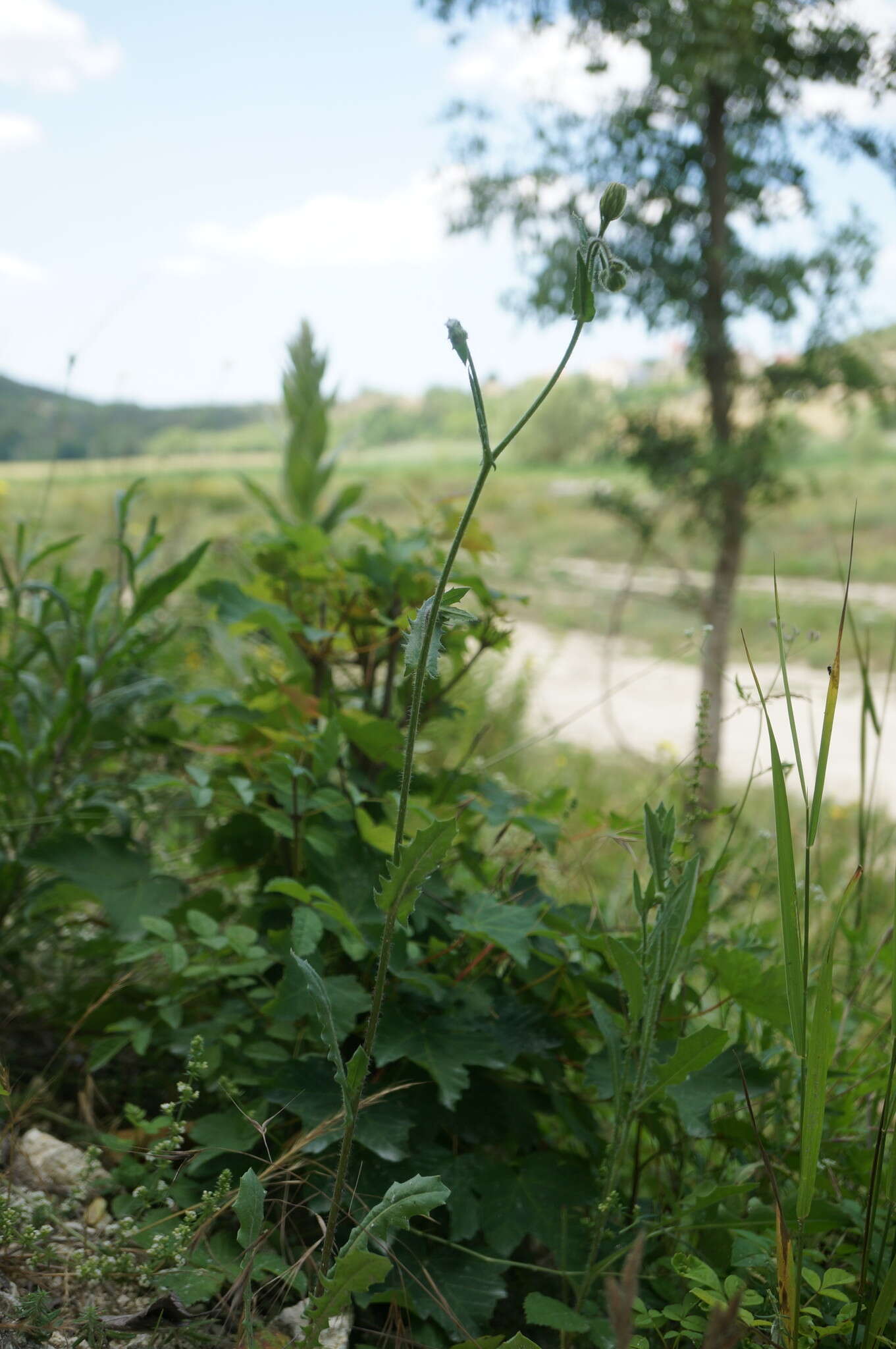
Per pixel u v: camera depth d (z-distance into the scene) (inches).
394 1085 60.6
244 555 104.6
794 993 44.2
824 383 193.5
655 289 192.9
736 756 301.9
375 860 66.9
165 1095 70.9
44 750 76.4
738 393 205.6
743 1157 64.9
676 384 240.5
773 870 77.7
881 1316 45.0
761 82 156.4
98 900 68.2
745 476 195.9
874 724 68.8
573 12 166.4
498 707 184.9
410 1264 55.3
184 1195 56.6
